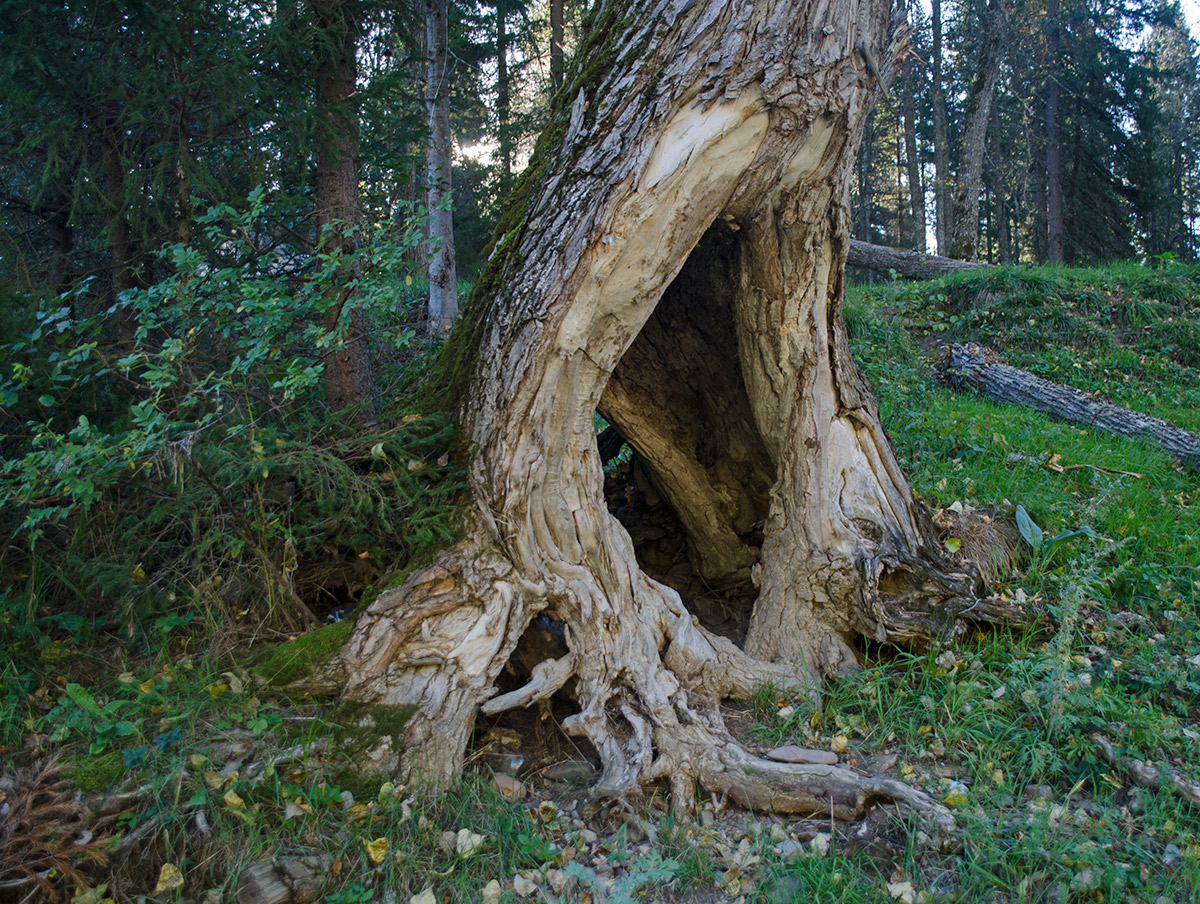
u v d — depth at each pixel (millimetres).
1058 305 8914
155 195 3891
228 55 3873
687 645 3172
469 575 2848
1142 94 22344
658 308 3939
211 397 3244
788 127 2818
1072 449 5578
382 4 4707
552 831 2480
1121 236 22141
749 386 3689
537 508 2904
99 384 3547
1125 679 3105
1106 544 3953
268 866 2111
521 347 2869
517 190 3283
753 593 4223
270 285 3229
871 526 3441
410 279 3574
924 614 3309
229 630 2877
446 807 2479
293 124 4223
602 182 2748
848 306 8617
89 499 2533
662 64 2738
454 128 16922
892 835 2393
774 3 2705
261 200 3295
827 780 2576
